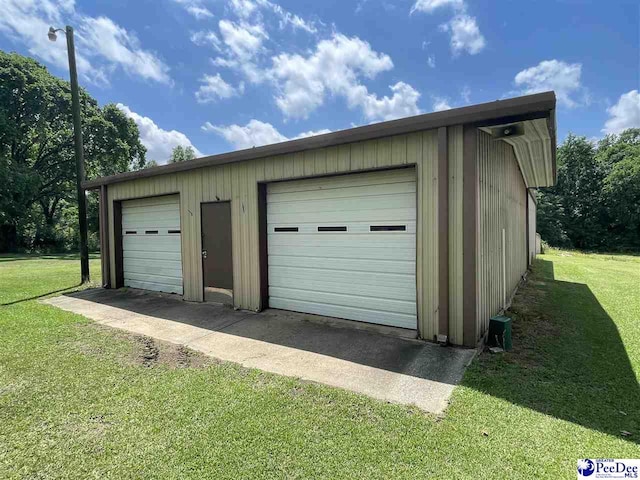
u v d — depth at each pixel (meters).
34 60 22.89
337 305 5.29
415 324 4.59
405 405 2.77
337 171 4.93
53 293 7.94
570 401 2.81
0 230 23.53
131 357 3.88
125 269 8.68
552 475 1.98
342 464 2.09
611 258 18.53
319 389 3.05
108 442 2.32
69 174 25.09
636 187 25.72
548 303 6.45
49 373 3.43
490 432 2.38
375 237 4.88
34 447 2.28
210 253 6.61
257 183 5.85
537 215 27.72
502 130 4.21
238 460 2.13
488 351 3.95
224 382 3.22
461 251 4.00
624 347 4.07
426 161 4.21
